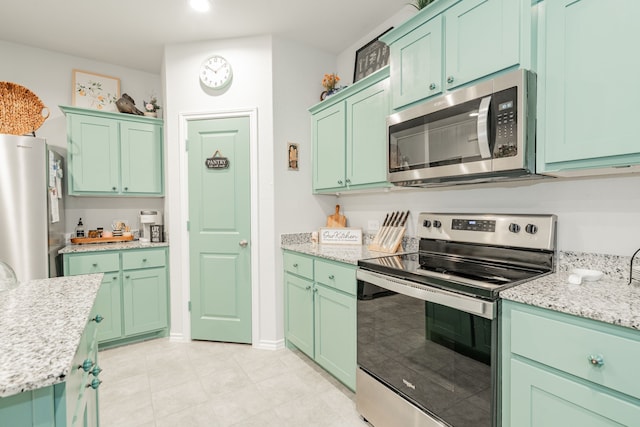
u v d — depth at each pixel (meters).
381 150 2.02
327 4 2.29
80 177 2.75
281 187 2.71
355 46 2.81
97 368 1.07
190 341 2.82
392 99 1.89
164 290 2.87
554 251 1.49
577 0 1.13
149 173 3.04
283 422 1.76
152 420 1.77
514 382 1.13
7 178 2.19
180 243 2.81
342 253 2.17
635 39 1.01
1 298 1.07
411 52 1.74
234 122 2.71
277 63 2.69
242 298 2.74
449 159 1.52
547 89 1.22
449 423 1.31
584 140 1.13
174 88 2.79
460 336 1.28
